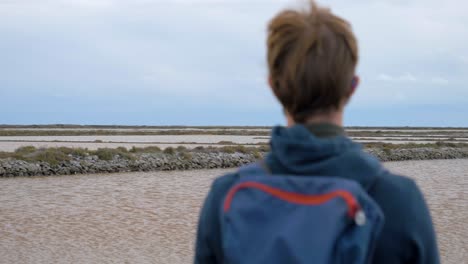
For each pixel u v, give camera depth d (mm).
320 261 1657
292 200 1799
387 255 1881
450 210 22594
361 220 1709
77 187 30438
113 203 24266
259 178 1898
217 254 2115
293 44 1991
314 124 2014
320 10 2049
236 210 1843
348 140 1987
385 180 1923
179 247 15508
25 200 25094
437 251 1961
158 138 91875
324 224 1708
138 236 16969
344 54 1975
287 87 1993
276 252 1701
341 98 2021
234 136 108500
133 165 42188
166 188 30328
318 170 1885
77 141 74000
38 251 15000
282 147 1941
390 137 111750
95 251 15000
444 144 73938
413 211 1894
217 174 39781
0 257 14320
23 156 39000
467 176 40000
